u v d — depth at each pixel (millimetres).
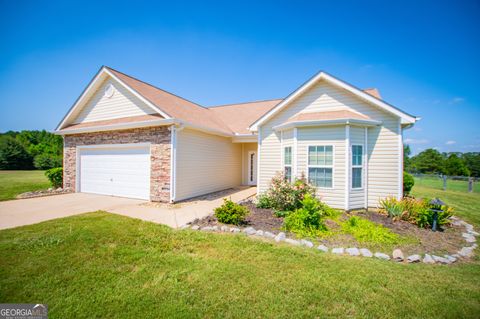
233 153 13898
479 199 11672
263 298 2770
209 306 2617
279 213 6664
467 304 2740
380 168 7844
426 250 4500
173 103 10977
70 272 3332
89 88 10906
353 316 2500
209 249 4266
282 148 9094
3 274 3229
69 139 11852
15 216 6605
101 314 2473
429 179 24266
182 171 9312
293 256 3984
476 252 4461
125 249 4168
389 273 3443
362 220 5988
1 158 30719
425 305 2703
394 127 7750
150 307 2590
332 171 7617
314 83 8820
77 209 7660
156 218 6547
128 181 9898
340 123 7434
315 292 2902
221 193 11500
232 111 16266
